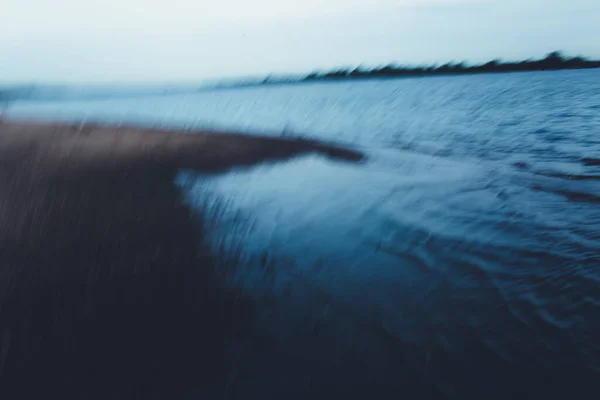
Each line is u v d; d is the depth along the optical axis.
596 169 9.59
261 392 2.51
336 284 4.02
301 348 2.95
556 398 2.37
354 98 73.94
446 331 3.12
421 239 5.27
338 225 6.03
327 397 2.48
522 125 22.22
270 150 13.26
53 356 2.64
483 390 2.48
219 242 5.07
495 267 4.20
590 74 113.06
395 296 3.73
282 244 5.19
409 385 2.56
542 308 3.31
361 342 3.03
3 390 2.31
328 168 11.00
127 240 4.78
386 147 15.85
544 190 7.64
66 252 4.21
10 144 9.73
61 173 7.48
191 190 7.93
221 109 60.81
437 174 9.93
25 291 3.37
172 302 3.47
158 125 18.08
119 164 9.08
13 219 4.87
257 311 3.46
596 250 4.41
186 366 2.70
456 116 31.00
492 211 6.39
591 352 2.71
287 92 117.75
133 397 2.39
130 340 2.90
